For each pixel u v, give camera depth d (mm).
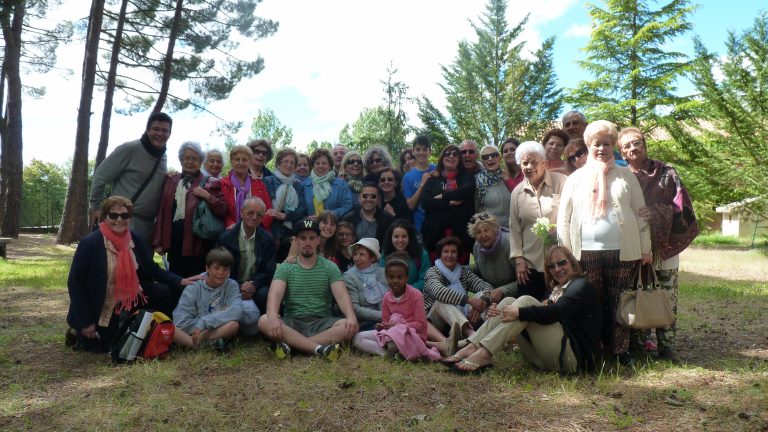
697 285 9367
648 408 3436
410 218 6469
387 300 4844
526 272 4980
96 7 17969
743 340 5320
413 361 4445
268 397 3598
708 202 22500
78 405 3484
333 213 5719
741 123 18438
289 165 6348
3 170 20828
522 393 3688
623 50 27047
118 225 4676
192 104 20562
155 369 4184
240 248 5246
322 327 4879
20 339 5230
